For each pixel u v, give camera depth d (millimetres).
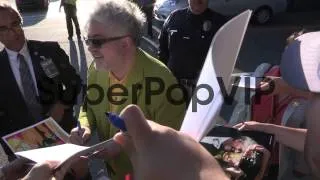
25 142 1792
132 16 1644
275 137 1373
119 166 1519
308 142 981
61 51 2791
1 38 2529
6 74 2576
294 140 1367
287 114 1761
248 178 1205
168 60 3902
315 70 1021
